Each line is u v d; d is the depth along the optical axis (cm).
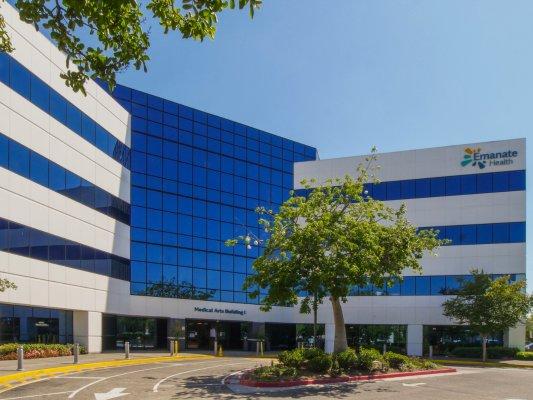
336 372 2031
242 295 4656
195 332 4650
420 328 4197
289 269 2136
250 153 5000
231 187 4797
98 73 917
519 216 4078
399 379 2091
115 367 2528
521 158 4128
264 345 4697
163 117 4450
